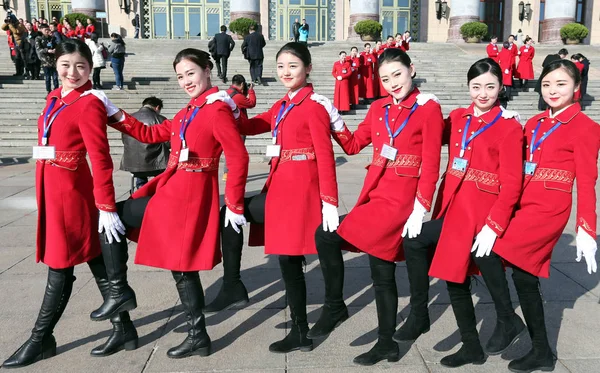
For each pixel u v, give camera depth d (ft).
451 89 50.01
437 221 9.47
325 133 9.68
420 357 9.73
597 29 93.40
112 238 9.46
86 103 9.34
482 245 8.77
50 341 9.72
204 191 9.67
